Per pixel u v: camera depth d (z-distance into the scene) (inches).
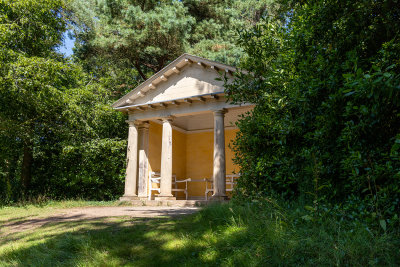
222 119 546.9
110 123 722.8
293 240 165.9
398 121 165.0
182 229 232.4
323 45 207.5
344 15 192.7
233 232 198.4
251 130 260.7
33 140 641.0
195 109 567.2
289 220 194.9
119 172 726.5
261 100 255.4
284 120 221.6
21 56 534.3
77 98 637.9
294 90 209.2
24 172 676.7
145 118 615.2
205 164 762.8
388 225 160.6
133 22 774.5
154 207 490.9
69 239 218.5
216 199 512.1
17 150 677.3
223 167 528.7
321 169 192.1
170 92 589.3
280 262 151.7
